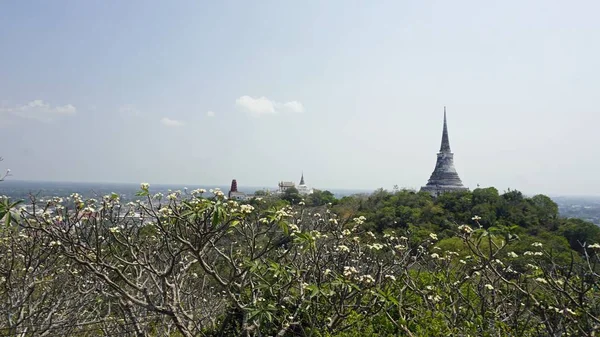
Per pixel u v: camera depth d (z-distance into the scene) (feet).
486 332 19.30
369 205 142.20
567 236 95.09
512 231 21.94
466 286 27.09
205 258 24.80
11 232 23.93
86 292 25.53
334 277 22.08
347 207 132.98
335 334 20.58
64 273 28.53
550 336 17.92
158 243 26.35
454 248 44.83
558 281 19.84
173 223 19.85
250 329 22.27
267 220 20.66
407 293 25.85
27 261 24.41
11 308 21.85
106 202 20.56
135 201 22.06
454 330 19.54
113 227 20.42
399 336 19.97
